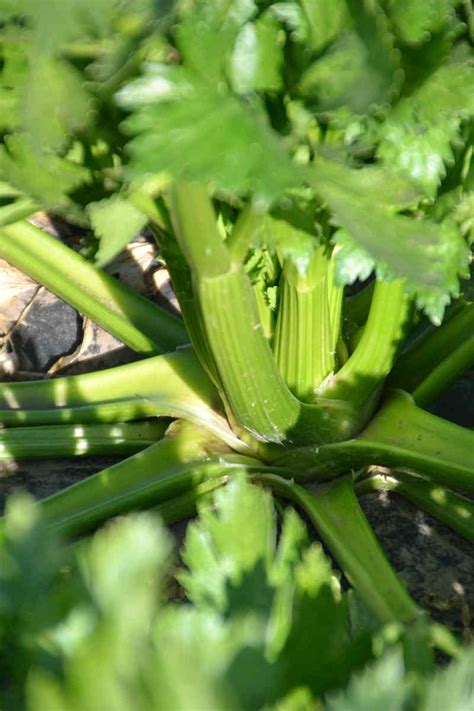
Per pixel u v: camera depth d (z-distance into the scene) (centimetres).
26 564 39
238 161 61
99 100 64
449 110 65
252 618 43
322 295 70
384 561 70
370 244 63
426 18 64
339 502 73
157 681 31
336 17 64
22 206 68
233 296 67
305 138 65
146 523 39
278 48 65
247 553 56
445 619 72
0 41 64
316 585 52
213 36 61
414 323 73
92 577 38
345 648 50
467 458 72
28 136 64
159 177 64
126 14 61
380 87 64
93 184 67
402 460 73
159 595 47
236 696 40
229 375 70
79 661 33
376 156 66
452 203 68
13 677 39
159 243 69
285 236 66
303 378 72
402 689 37
